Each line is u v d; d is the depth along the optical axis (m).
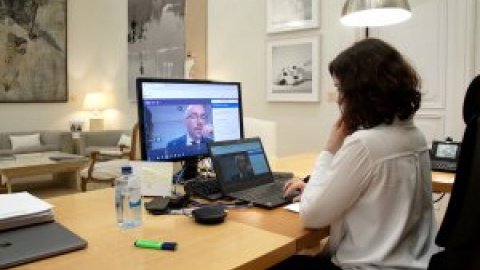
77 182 4.48
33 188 4.71
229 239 0.97
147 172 1.36
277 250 0.92
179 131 1.57
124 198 1.15
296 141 4.09
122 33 6.37
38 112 6.13
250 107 4.47
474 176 0.84
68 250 0.88
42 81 6.11
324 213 1.03
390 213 1.03
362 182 1.01
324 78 3.83
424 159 1.13
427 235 1.12
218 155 1.42
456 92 3.16
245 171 1.48
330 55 3.76
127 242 0.94
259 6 4.29
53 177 5.01
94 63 6.70
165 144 1.51
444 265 0.91
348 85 1.07
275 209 1.24
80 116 6.57
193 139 1.62
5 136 5.49
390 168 1.01
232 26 4.58
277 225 1.08
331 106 3.79
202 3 4.91
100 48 6.74
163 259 0.84
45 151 5.47
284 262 1.18
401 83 1.04
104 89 6.79
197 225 1.08
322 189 1.04
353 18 2.23
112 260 0.84
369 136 1.02
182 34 5.28
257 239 0.97
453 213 0.88
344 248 1.09
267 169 1.58
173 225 1.08
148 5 5.84
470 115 0.89
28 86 5.98
